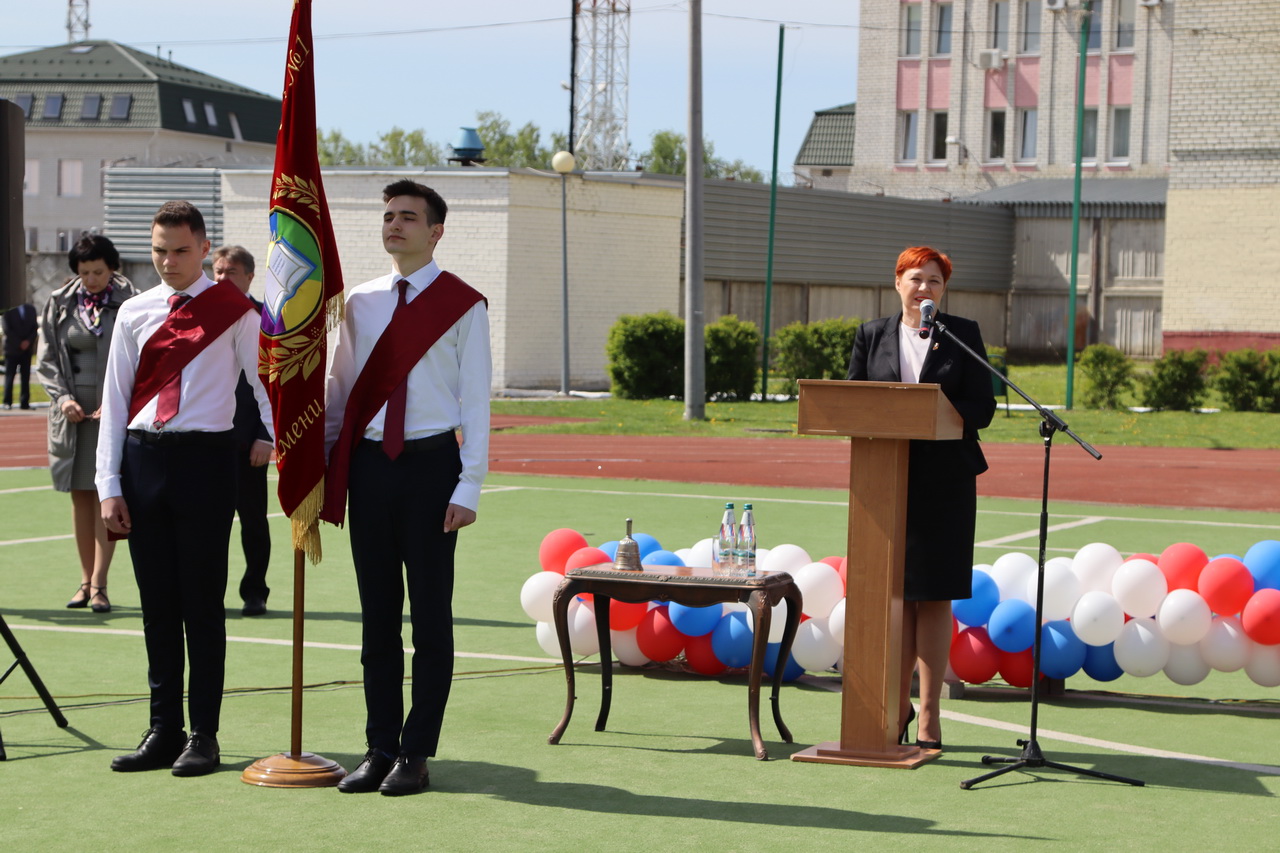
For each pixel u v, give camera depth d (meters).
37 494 14.52
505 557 11.03
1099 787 5.50
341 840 4.73
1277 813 5.16
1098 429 23.48
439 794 5.32
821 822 5.00
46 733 6.15
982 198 46.47
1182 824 5.02
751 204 36.81
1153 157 48.41
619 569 6.29
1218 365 28.66
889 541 5.77
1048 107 50.03
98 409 8.80
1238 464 18.70
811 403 5.71
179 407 5.57
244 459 8.68
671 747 6.05
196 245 5.71
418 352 5.33
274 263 5.25
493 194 30.70
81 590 9.02
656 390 29.59
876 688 5.82
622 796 5.30
